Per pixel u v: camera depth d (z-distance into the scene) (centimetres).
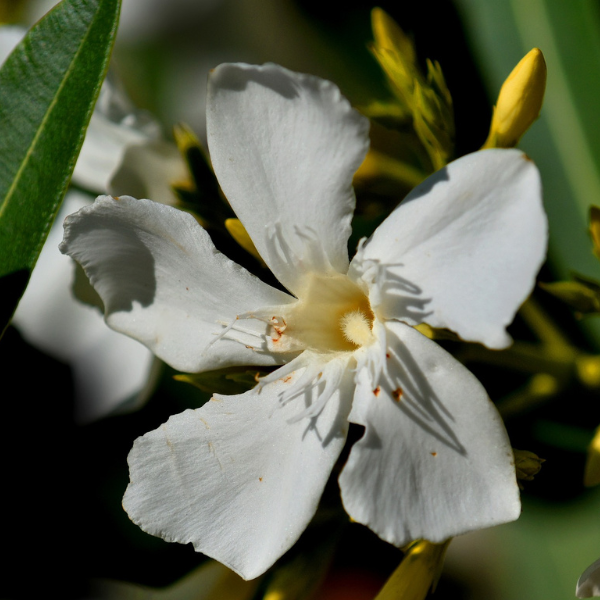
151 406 34
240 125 30
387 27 33
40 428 34
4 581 33
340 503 32
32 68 30
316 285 31
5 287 30
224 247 33
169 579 33
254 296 31
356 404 30
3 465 34
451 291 30
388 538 30
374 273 30
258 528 30
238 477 31
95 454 34
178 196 33
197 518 31
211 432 31
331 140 30
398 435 30
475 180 29
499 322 29
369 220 34
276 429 31
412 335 30
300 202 30
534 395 34
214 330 31
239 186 31
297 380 31
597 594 31
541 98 32
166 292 31
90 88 30
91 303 34
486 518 30
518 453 31
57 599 33
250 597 33
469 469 30
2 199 30
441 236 30
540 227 29
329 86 30
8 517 34
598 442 31
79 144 30
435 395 30
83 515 34
